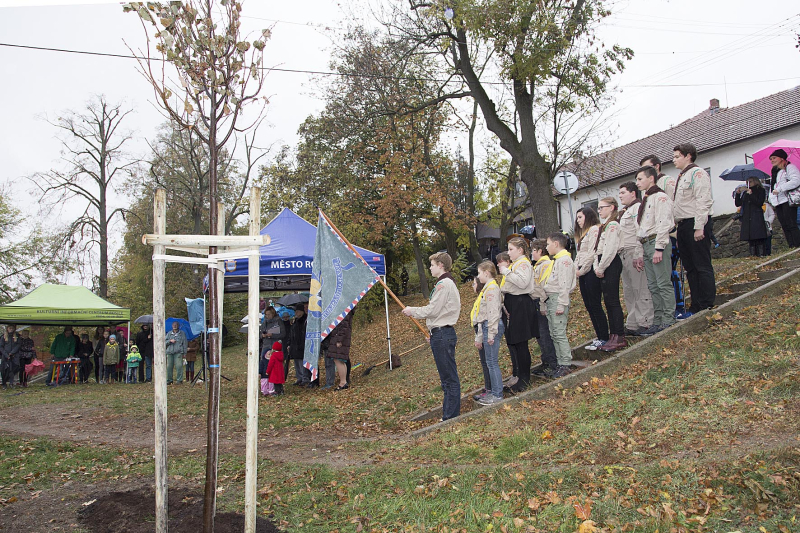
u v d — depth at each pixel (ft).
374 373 40.81
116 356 57.67
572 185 39.45
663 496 11.71
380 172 81.25
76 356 57.67
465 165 80.23
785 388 16.03
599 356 24.44
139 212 104.99
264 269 38.27
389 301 90.53
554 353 24.86
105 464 19.03
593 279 24.73
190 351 52.13
